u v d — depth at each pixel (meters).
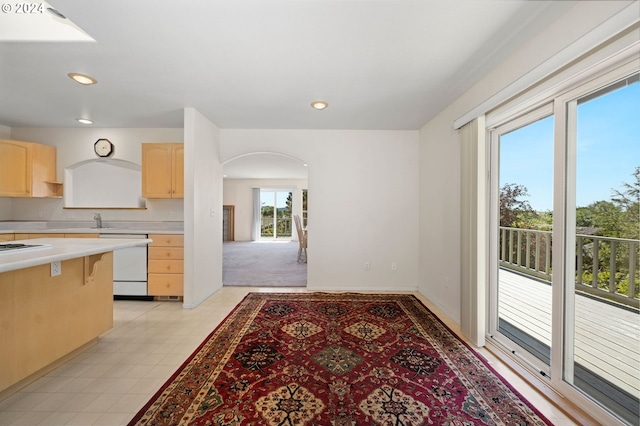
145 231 3.41
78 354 2.15
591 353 1.90
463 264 2.48
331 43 1.87
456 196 2.79
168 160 3.63
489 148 2.31
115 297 3.48
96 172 4.04
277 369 1.95
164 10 1.54
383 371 1.93
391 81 2.42
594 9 1.34
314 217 3.95
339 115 3.34
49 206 3.97
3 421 1.46
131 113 3.31
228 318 2.86
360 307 3.20
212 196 3.66
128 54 2.01
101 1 1.47
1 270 1.23
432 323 2.75
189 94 2.74
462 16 1.58
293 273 4.99
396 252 3.95
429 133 3.53
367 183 3.96
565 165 1.62
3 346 1.60
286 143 3.93
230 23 1.66
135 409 1.55
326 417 1.50
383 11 1.55
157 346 2.29
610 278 1.87
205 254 3.48
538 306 2.95
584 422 1.45
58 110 3.21
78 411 1.53
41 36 1.83
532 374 1.85
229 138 3.93
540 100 1.76
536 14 1.54
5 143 3.48
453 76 2.31
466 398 1.65
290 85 2.53
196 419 1.48
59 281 1.94
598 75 1.41
